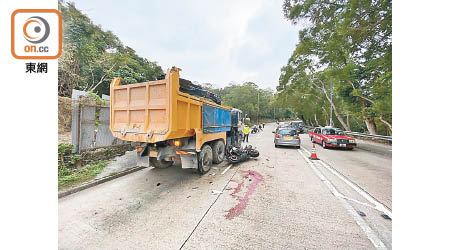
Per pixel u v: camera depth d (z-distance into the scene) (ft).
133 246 6.67
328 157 24.17
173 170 16.83
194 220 8.46
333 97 71.05
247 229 7.76
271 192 11.94
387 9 22.07
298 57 60.95
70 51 37.17
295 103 99.19
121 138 12.98
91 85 46.44
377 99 38.34
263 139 46.42
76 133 16.71
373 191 12.33
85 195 11.27
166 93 11.18
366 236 7.34
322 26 36.88
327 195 11.58
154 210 9.43
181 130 12.35
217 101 21.50
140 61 72.69
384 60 29.12
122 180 14.08
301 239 7.13
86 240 7.00
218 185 13.10
